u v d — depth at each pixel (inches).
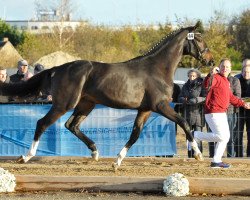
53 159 518.0
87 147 515.2
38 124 468.1
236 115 518.0
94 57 1887.3
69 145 520.4
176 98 560.1
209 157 530.3
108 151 521.7
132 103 451.2
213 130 448.8
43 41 1871.3
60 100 460.1
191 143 448.1
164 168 458.0
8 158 523.5
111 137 521.0
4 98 536.7
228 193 383.6
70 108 458.3
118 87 449.7
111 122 520.7
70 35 2016.5
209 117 448.1
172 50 461.7
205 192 384.8
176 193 378.3
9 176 394.6
